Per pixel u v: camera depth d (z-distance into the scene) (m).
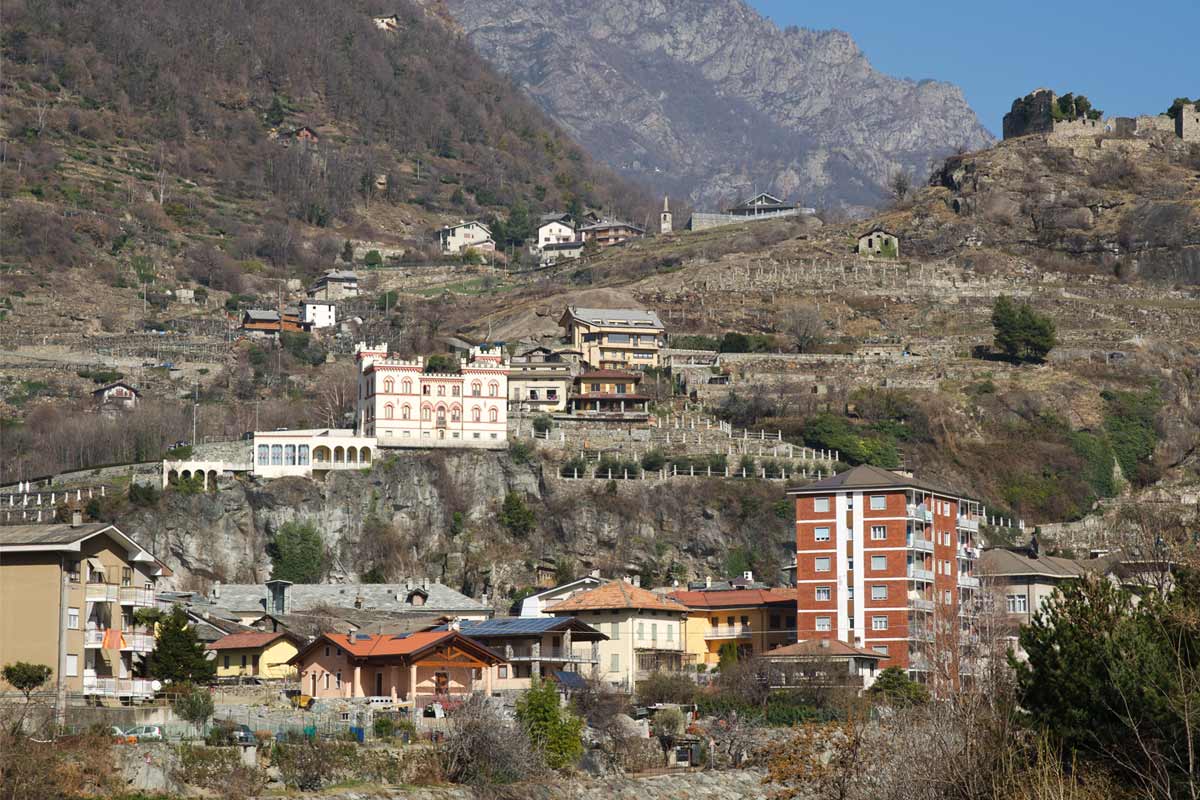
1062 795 79.19
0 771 103.56
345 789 121.50
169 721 124.75
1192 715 79.75
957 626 175.50
